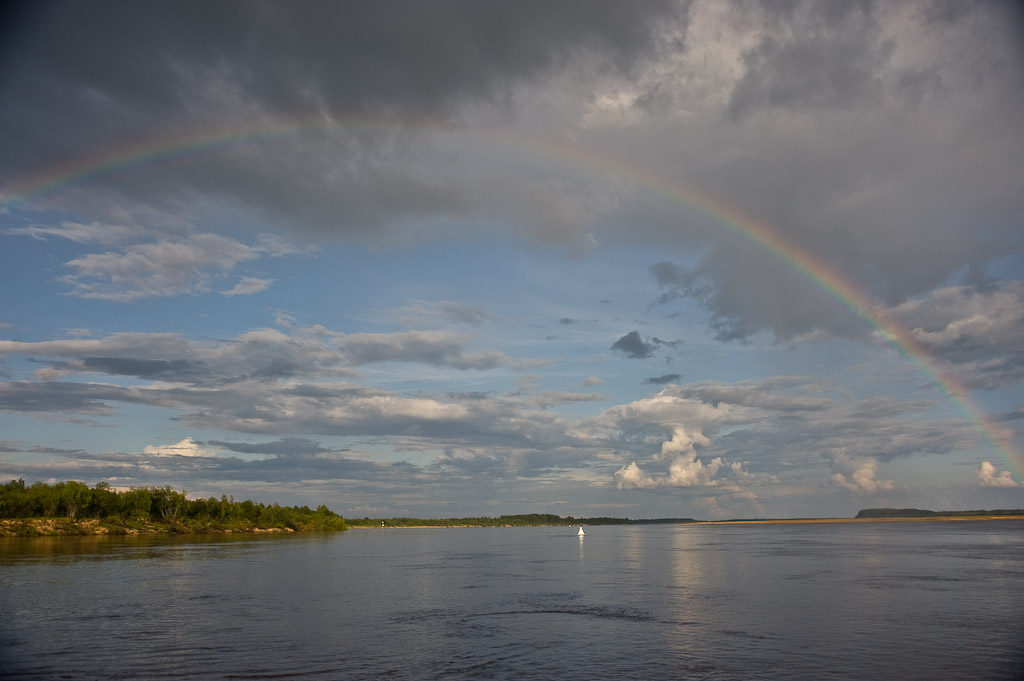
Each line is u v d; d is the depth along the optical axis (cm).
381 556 13988
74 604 6481
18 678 3781
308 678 3741
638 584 8138
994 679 3634
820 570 9700
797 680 3628
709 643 4550
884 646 4409
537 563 11831
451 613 5897
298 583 8331
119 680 3719
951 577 8512
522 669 3897
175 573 9494
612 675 3756
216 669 3931
